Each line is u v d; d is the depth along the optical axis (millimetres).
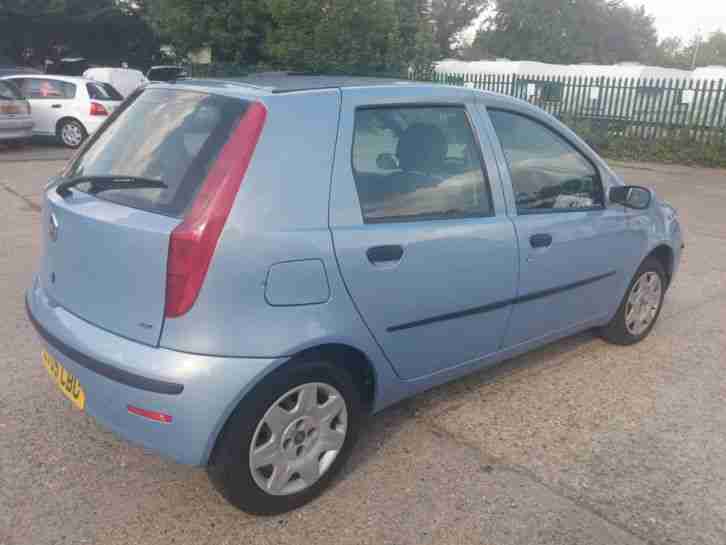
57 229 2969
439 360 3451
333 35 18000
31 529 2801
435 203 3316
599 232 4195
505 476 3279
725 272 6867
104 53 30797
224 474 2744
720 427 3807
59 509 2930
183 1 19984
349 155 2977
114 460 3289
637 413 3938
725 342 5043
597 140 16828
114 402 2674
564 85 17828
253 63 20328
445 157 3404
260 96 2805
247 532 2836
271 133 2740
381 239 3004
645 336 5059
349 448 3145
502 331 3744
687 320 5492
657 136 16312
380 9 18531
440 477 3252
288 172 2756
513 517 2986
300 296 2744
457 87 3576
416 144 3279
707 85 16875
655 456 3496
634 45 51500
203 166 2668
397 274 3068
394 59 19047
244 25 19844
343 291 2877
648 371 4504
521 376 4371
